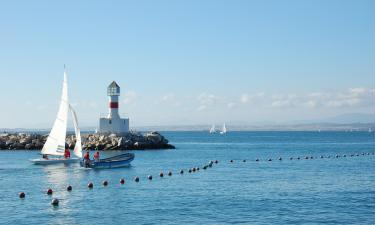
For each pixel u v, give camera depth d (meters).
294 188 58.09
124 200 49.75
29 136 138.12
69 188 56.59
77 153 87.69
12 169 79.56
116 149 128.38
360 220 40.31
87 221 40.28
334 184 61.84
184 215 42.28
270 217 41.47
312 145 189.75
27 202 48.56
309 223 39.38
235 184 62.00
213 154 126.50
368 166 89.44
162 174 71.25
